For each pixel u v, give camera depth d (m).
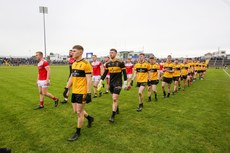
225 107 7.18
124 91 10.88
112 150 3.75
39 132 4.57
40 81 6.56
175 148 3.86
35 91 10.10
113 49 5.44
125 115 6.05
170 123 5.32
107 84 10.01
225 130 4.84
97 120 5.51
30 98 8.34
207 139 4.30
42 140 4.15
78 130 4.28
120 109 6.80
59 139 4.21
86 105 7.31
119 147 3.87
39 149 3.75
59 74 21.27
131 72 12.51
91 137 4.32
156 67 8.11
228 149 3.85
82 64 4.16
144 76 6.66
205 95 9.74
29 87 11.45
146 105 7.45
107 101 8.05
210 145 4.02
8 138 4.22
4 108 6.68
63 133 4.53
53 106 7.02
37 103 7.46
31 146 3.87
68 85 4.89
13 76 17.91
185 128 4.95
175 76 10.12
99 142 4.08
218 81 16.67
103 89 11.55
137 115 6.05
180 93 10.40
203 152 3.72
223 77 20.66
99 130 4.74
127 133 4.57
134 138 4.30
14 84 12.66
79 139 4.21
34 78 16.31
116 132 4.63
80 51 4.21
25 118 5.60
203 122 5.43
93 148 3.82
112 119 5.29
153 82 8.16
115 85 5.45
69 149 3.77
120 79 5.55
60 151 3.68
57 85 12.64
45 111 6.35
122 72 5.62
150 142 4.11
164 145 3.98
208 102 8.04
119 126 5.04
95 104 7.49
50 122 5.27
